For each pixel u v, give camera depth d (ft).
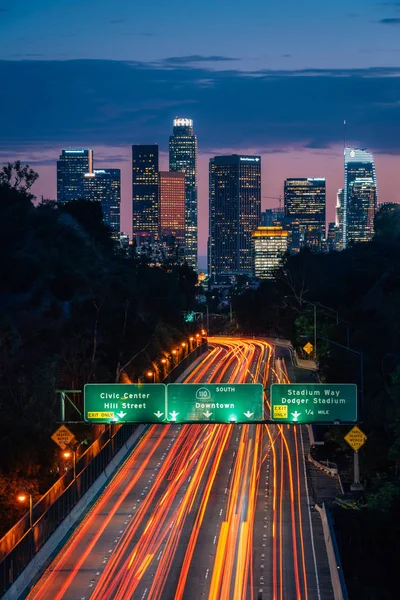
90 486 307.37
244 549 246.88
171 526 269.64
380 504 281.95
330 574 225.56
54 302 509.76
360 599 226.38
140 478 333.62
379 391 403.95
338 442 363.97
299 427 426.10
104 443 349.00
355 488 315.37
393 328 526.57
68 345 450.71
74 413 404.57
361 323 579.07
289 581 220.02
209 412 249.96
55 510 257.14
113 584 217.77
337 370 469.57
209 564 233.14
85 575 224.94
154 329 587.27
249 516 281.54
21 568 218.59
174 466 352.69
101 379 456.45
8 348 425.28
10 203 652.89
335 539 241.76
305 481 328.70
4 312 471.21
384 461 333.62
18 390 374.63
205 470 345.31
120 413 251.39
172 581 219.61
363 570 247.50
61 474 322.96
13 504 288.71
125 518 279.28
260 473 340.80
